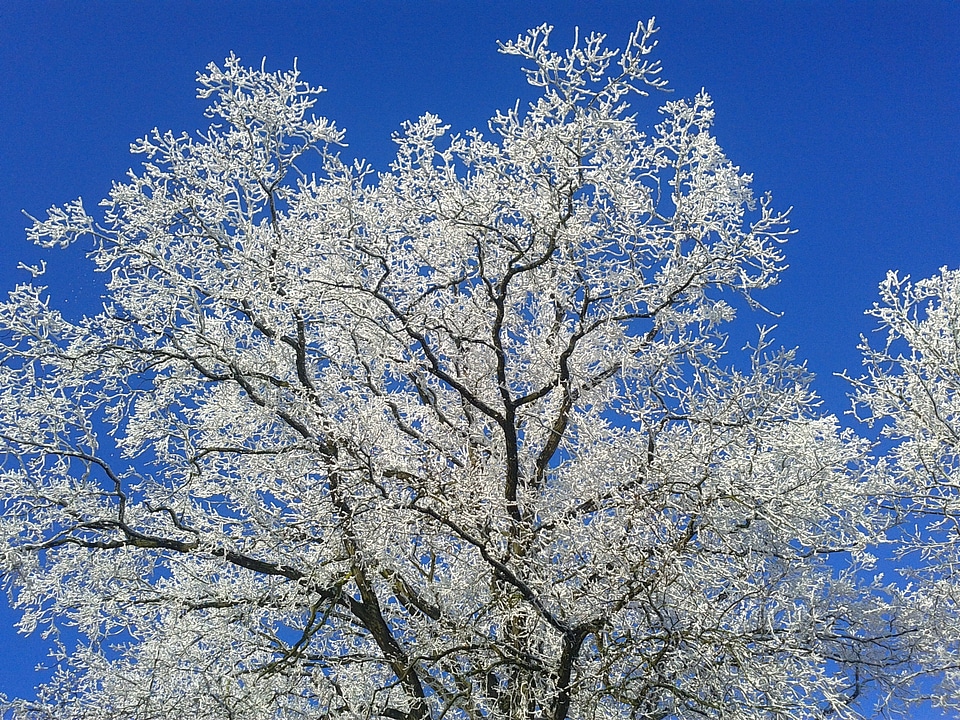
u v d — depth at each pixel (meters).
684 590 7.78
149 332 8.77
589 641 8.07
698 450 7.57
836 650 9.23
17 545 8.16
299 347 8.97
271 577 8.61
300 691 8.81
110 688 9.39
